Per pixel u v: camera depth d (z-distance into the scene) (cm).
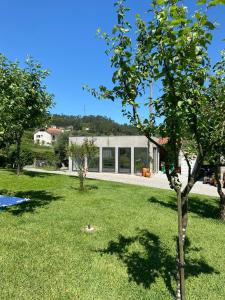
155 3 426
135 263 726
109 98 525
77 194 1633
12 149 3622
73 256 749
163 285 623
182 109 441
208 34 399
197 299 576
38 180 2197
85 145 2117
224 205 1249
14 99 1106
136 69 496
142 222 1098
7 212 1157
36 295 561
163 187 2230
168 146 491
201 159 507
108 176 3089
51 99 1842
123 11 489
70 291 582
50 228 967
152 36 433
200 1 355
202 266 735
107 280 635
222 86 519
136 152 3491
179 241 495
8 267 671
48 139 10956
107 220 1100
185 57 419
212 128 513
